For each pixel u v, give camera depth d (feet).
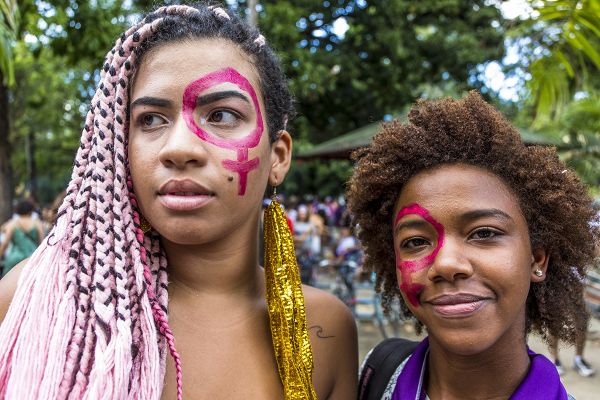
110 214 3.18
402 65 28.58
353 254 19.49
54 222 3.38
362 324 17.31
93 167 3.23
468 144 3.64
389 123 4.24
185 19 3.43
